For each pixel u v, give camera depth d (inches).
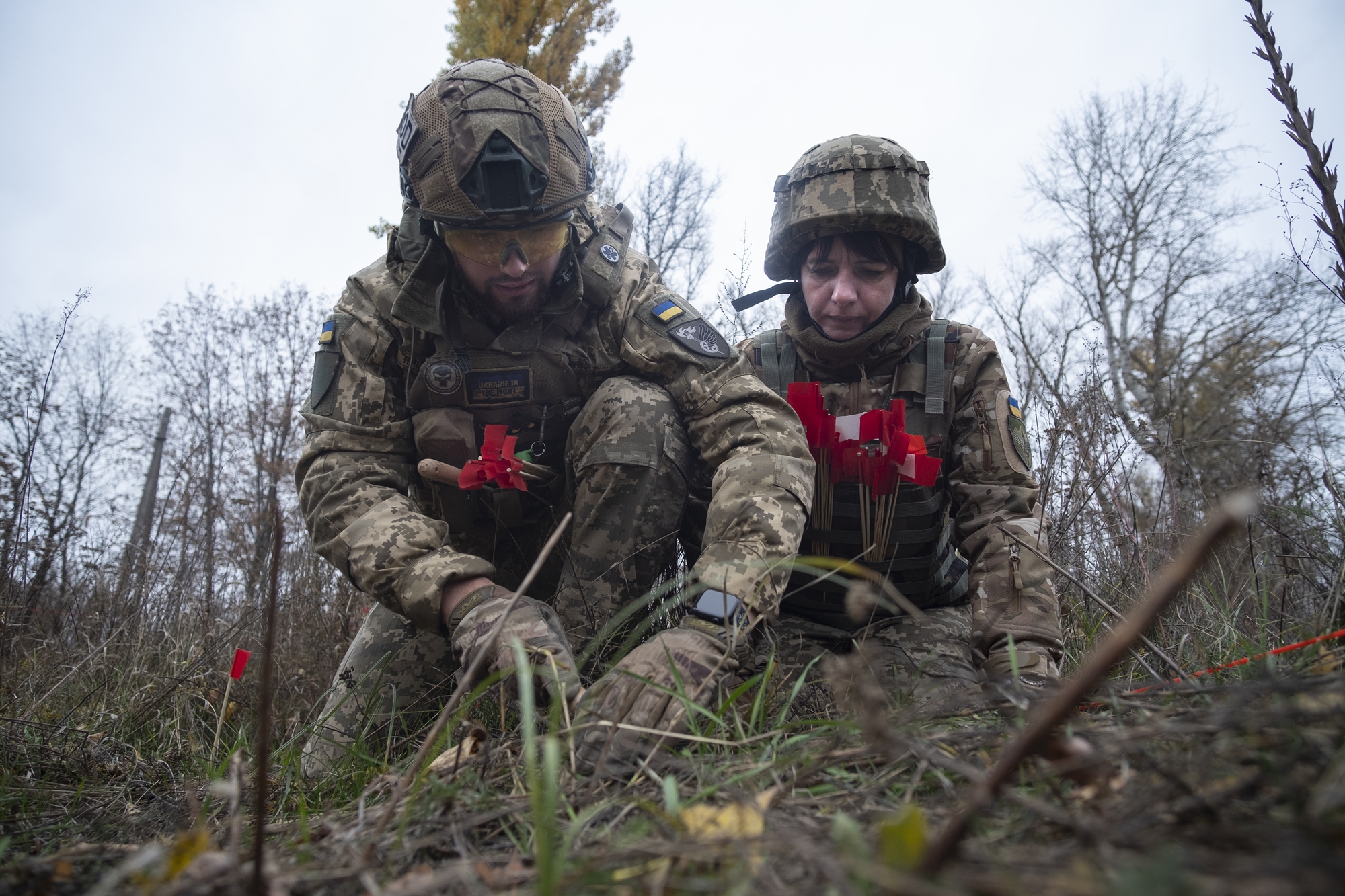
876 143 101.9
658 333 92.7
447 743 61.6
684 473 93.4
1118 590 99.3
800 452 83.2
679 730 58.5
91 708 103.2
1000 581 85.0
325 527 85.7
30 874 41.2
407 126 87.2
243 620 129.6
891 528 95.1
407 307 88.7
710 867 35.1
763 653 92.8
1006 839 34.3
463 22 336.8
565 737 56.3
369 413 91.2
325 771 82.1
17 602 133.0
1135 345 465.4
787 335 111.6
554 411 96.4
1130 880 24.0
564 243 88.6
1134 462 118.3
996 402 95.5
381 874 40.3
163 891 35.2
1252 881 23.1
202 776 75.7
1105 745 36.6
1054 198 615.5
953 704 51.7
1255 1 64.6
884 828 28.4
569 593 92.9
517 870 38.6
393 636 99.0
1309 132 63.9
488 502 99.2
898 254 101.3
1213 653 70.6
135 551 171.8
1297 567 82.2
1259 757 33.5
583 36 340.2
